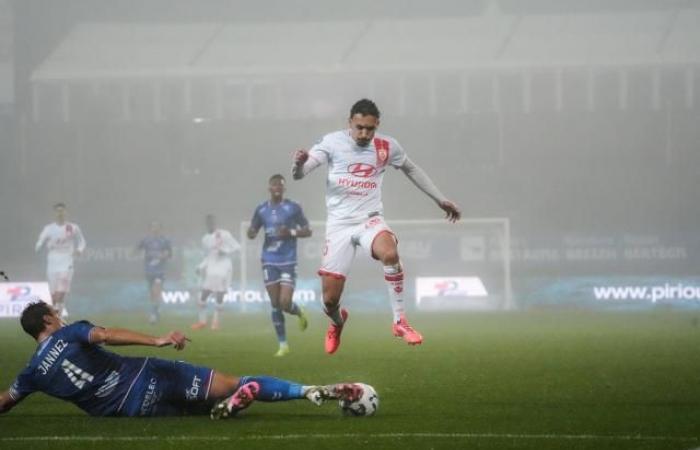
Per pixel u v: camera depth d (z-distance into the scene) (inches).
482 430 717.3
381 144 949.8
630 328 2079.2
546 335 1847.9
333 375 1133.1
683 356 1355.8
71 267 2332.7
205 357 1413.6
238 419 762.8
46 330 749.9
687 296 3294.8
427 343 1647.4
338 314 983.0
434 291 3334.2
